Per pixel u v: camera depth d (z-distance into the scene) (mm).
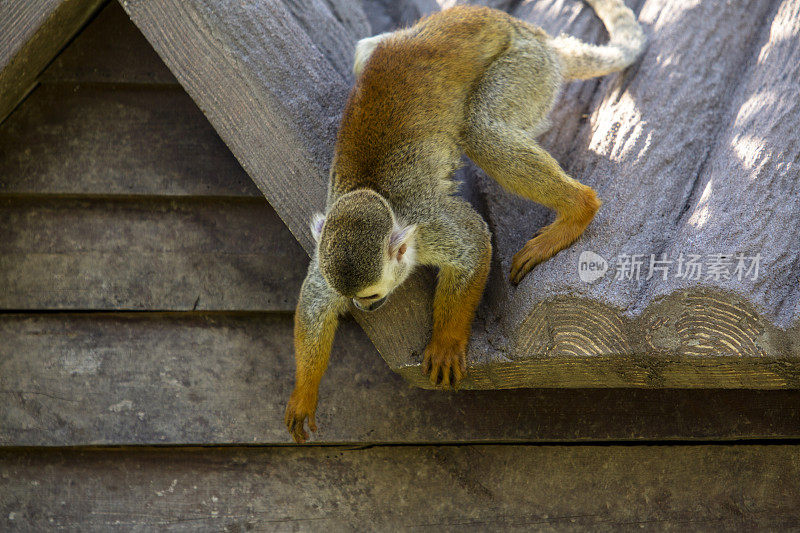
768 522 3703
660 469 3801
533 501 3818
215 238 4180
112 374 4055
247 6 3525
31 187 4184
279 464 3939
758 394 3764
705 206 3076
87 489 3963
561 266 3143
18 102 4203
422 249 3469
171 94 4293
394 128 3518
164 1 3402
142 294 4113
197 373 4039
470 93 3848
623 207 3281
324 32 4078
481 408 3861
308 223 3430
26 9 3598
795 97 3264
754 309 2738
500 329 3217
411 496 3861
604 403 3818
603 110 3875
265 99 3406
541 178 3535
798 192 2955
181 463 3975
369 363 3969
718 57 3822
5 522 3926
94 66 4273
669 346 2871
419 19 4543
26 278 4145
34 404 4016
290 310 4059
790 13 3717
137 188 4180
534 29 4199
